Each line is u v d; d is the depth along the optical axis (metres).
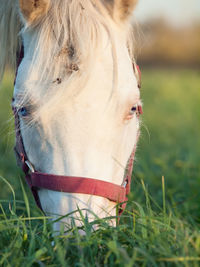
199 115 7.10
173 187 3.43
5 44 2.21
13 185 3.31
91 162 1.71
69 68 1.70
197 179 3.32
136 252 1.61
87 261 1.61
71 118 1.70
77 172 1.69
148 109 7.87
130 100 1.83
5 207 2.63
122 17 2.04
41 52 1.76
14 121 2.11
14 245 1.73
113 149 1.80
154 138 5.59
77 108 1.70
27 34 1.92
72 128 1.70
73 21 1.77
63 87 1.67
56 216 1.72
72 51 1.72
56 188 1.70
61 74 1.70
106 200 1.78
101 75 1.75
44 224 1.78
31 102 1.73
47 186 1.73
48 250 1.66
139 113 2.27
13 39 2.16
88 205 1.69
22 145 2.01
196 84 11.38
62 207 1.70
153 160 4.14
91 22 1.81
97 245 1.66
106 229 1.71
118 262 1.57
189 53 24.91
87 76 1.70
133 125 2.03
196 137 5.55
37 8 1.85
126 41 2.06
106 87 1.75
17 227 1.80
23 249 1.78
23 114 1.82
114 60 1.79
